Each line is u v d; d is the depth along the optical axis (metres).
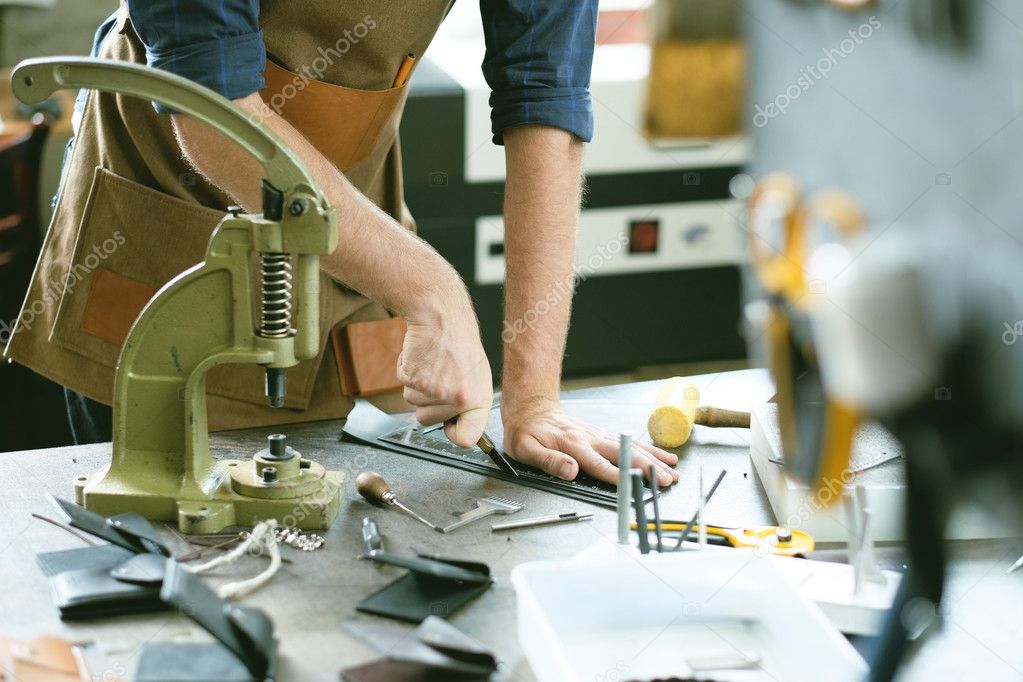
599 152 2.94
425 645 0.84
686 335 3.17
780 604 0.92
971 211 0.65
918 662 0.88
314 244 1.02
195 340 1.06
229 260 1.03
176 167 1.40
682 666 0.90
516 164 1.34
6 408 2.42
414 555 1.03
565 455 1.23
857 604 0.95
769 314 0.96
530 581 0.93
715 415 1.38
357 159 1.45
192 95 0.99
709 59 2.85
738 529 1.10
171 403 1.08
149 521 1.08
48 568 0.97
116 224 1.41
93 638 0.88
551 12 1.29
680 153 2.96
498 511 1.14
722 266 3.10
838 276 0.76
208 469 1.11
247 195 1.14
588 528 1.11
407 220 1.63
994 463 0.67
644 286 3.10
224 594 0.94
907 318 0.69
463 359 1.19
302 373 1.44
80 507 1.04
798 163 0.86
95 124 1.45
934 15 0.65
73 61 0.98
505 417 1.31
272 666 0.81
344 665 0.85
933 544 0.73
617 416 1.43
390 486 1.19
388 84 1.40
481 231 2.90
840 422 0.96
